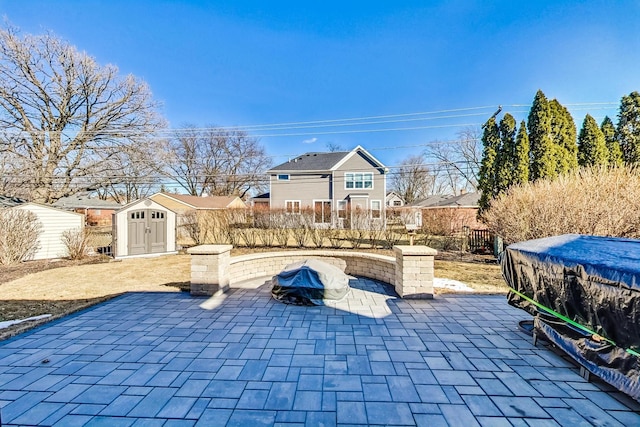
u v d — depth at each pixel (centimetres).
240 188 3434
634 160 1122
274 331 378
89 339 355
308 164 2388
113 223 1003
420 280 515
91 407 227
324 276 498
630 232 664
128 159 1873
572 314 277
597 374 251
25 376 272
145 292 570
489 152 1195
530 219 784
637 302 214
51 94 1688
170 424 207
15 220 927
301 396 240
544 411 223
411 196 3741
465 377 270
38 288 607
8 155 1628
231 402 232
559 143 1078
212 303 497
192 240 1386
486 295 540
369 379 266
